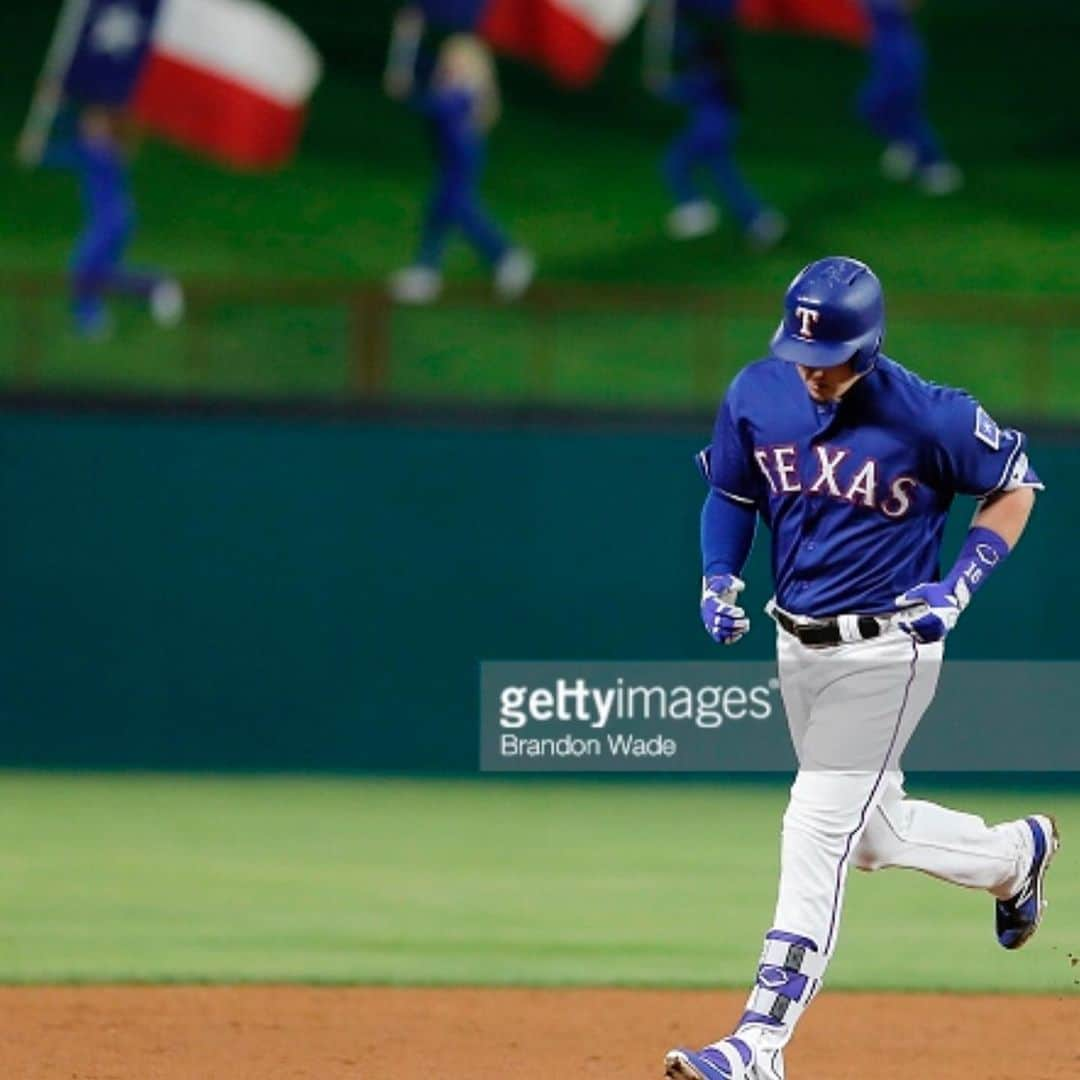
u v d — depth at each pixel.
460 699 54.56
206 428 54.06
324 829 44.75
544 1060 22.73
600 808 49.59
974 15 90.75
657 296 62.16
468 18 73.31
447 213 67.56
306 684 54.41
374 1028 24.53
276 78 64.69
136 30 63.19
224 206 77.00
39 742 53.88
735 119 75.31
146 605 54.03
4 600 53.75
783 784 55.22
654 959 30.25
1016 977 29.27
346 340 67.00
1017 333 69.75
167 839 42.75
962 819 20.48
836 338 17.73
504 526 54.50
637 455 54.50
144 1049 23.05
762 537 53.12
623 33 80.25
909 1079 22.00
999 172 81.06
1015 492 18.62
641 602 54.38
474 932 32.53
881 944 32.31
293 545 54.34
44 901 35.03
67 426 53.84
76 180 77.44
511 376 67.75
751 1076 17.81
